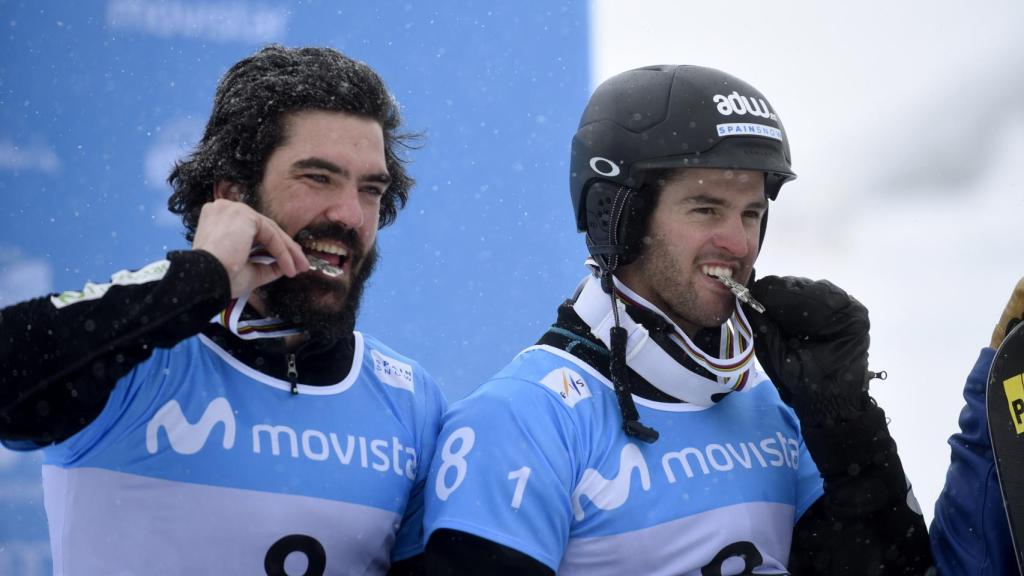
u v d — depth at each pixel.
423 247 15.94
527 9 16.77
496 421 7.62
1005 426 7.80
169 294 6.32
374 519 7.55
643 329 8.02
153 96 15.31
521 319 16.02
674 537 7.66
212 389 7.29
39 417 6.29
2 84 14.95
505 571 7.15
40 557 13.95
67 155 15.05
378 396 7.98
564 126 16.67
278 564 7.14
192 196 8.04
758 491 8.07
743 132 7.86
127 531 6.91
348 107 7.52
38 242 14.90
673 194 7.88
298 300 7.31
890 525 8.16
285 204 7.35
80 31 15.17
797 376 8.00
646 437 7.75
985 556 7.94
